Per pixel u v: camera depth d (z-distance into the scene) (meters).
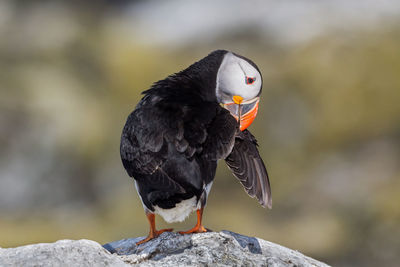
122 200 17.06
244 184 5.91
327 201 17.84
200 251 5.20
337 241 16.55
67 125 17.95
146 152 5.50
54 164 17.45
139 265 5.01
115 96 20.61
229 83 6.53
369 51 21.98
